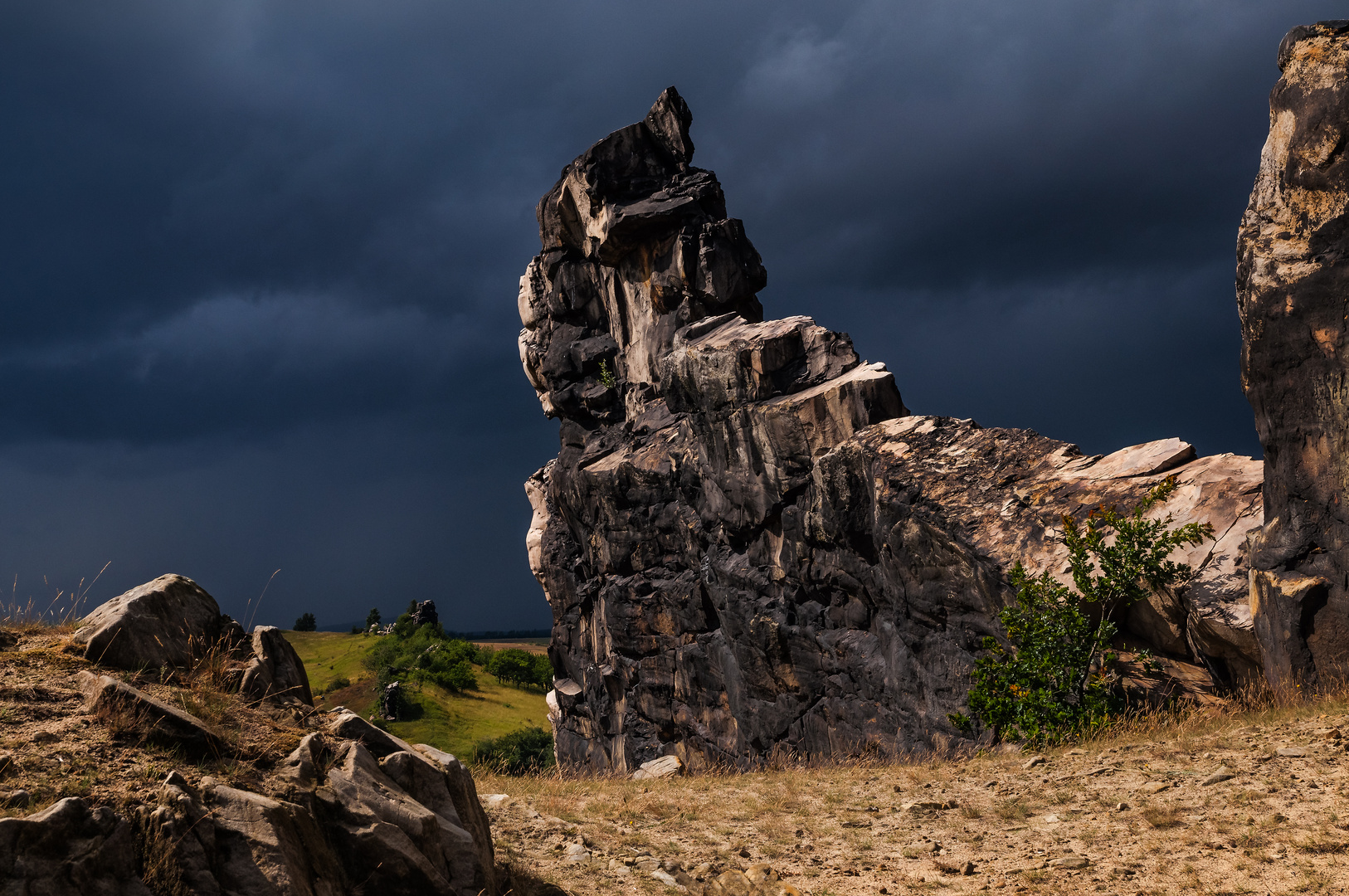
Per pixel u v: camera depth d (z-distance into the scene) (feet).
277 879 15.02
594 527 103.19
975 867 24.06
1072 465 55.31
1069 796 30.27
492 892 18.99
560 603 116.67
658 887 22.88
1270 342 41.16
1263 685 41.29
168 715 17.92
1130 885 21.17
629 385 107.76
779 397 76.07
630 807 34.12
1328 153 39.75
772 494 75.10
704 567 85.25
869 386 69.72
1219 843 23.07
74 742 17.01
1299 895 19.22
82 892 13.44
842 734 67.26
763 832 30.04
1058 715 44.45
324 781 18.15
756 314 101.76
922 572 57.82
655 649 94.38
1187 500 47.44
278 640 23.24
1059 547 49.75
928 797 33.68
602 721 105.60
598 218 105.70
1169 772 30.91
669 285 101.14
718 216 104.73
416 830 17.84
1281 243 41.70
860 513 65.82
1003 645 51.44
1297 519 40.27
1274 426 41.55
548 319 121.70
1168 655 47.19
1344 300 38.65
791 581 74.79
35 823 13.51
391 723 235.20
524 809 30.37
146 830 14.79
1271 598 40.01
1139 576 45.44
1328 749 29.43
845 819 31.40
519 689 295.69
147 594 21.75
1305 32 42.39
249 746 18.40
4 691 18.25
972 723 52.49
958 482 58.29
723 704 84.38
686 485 88.12
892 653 62.44
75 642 20.83
